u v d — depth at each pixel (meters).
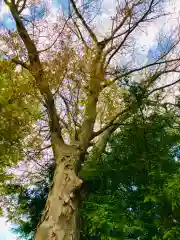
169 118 13.13
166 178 13.74
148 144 14.03
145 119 12.77
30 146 12.52
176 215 13.87
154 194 13.68
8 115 11.22
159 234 13.90
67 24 11.62
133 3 12.09
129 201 14.35
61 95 11.22
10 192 18.03
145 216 14.20
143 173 14.23
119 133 15.05
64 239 8.45
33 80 10.71
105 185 14.70
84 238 15.40
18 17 10.36
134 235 14.80
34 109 11.38
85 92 11.43
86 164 13.87
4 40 11.06
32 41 10.43
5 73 10.98
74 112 11.20
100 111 12.68
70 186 9.30
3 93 10.95
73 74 11.06
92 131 11.10
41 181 18.05
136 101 11.99
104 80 11.36
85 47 11.36
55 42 10.95
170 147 14.88
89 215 13.27
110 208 13.54
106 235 13.54
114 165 14.32
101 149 13.04
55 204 8.97
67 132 12.24
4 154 11.83
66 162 9.92
